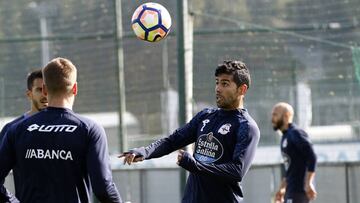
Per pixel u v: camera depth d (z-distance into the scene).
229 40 37.03
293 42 37.38
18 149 15.36
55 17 40.28
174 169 33.56
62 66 15.50
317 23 37.72
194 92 36.75
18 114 39.97
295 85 37.34
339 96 37.28
